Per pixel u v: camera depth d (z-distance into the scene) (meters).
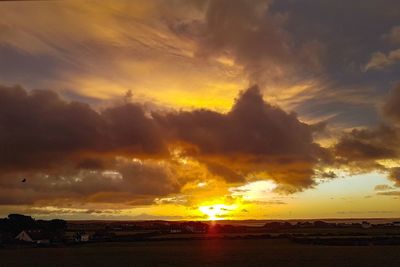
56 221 187.50
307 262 75.69
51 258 89.12
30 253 102.06
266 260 80.06
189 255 92.75
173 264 75.19
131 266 73.56
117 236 177.12
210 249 110.00
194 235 192.25
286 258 83.19
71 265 75.94
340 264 72.00
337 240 134.25
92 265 75.81
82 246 126.31
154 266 72.75
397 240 130.62
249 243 133.50
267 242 137.00
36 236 151.12
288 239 150.38
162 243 137.50
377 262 74.38
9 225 167.88
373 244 118.38
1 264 78.19
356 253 91.44
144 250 108.75
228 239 158.12
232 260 80.88
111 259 85.69
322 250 100.94
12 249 116.69
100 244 135.12
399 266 69.12
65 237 157.88
